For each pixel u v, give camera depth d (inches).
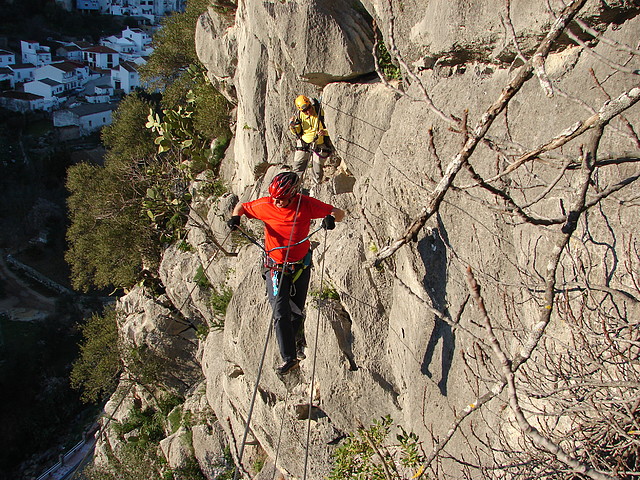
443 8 215.0
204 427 532.7
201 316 596.4
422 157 223.8
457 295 219.5
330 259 293.6
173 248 619.8
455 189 128.8
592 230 157.9
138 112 936.9
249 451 450.9
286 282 217.6
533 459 149.7
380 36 303.4
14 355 1312.7
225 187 566.3
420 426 252.8
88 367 812.6
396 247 192.2
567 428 165.8
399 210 237.0
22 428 1169.4
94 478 675.4
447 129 213.8
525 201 170.2
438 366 232.5
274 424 348.5
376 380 288.2
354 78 310.3
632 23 154.3
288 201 207.2
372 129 295.0
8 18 3041.3
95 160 2101.4
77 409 1255.5
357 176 314.2
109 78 2783.0
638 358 138.3
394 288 267.1
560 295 163.3
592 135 102.3
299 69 315.0
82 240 876.6
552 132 171.9
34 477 1091.9
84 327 883.4
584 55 167.5
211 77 569.6
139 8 3757.4
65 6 3388.3
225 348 388.5
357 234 290.4
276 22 311.6
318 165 332.5
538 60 106.2
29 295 1563.7
